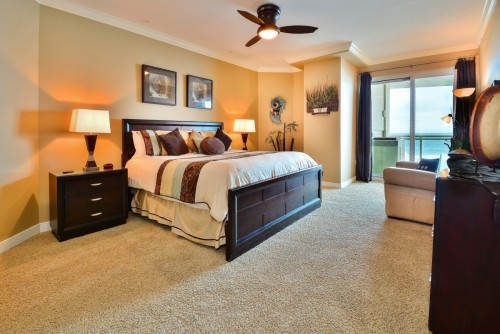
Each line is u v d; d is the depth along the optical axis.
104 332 1.44
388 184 3.31
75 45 3.16
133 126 3.71
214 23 3.66
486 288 1.27
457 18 3.54
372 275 2.00
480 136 1.27
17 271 2.07
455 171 1.50
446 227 1.34
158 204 3.08
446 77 5.04
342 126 5.14
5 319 1.53
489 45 3.45
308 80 5.33
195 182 2.53
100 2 3.08
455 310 1.34
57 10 3.00
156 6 3.17
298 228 3.02
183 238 2.73
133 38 3.74
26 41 2.69
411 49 4.84
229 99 5.35
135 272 2.06
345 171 5.35
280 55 5.10
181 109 4.43
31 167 2.79
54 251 2.43
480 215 1.25
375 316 1.55
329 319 1.53
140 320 1.53
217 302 1.70
